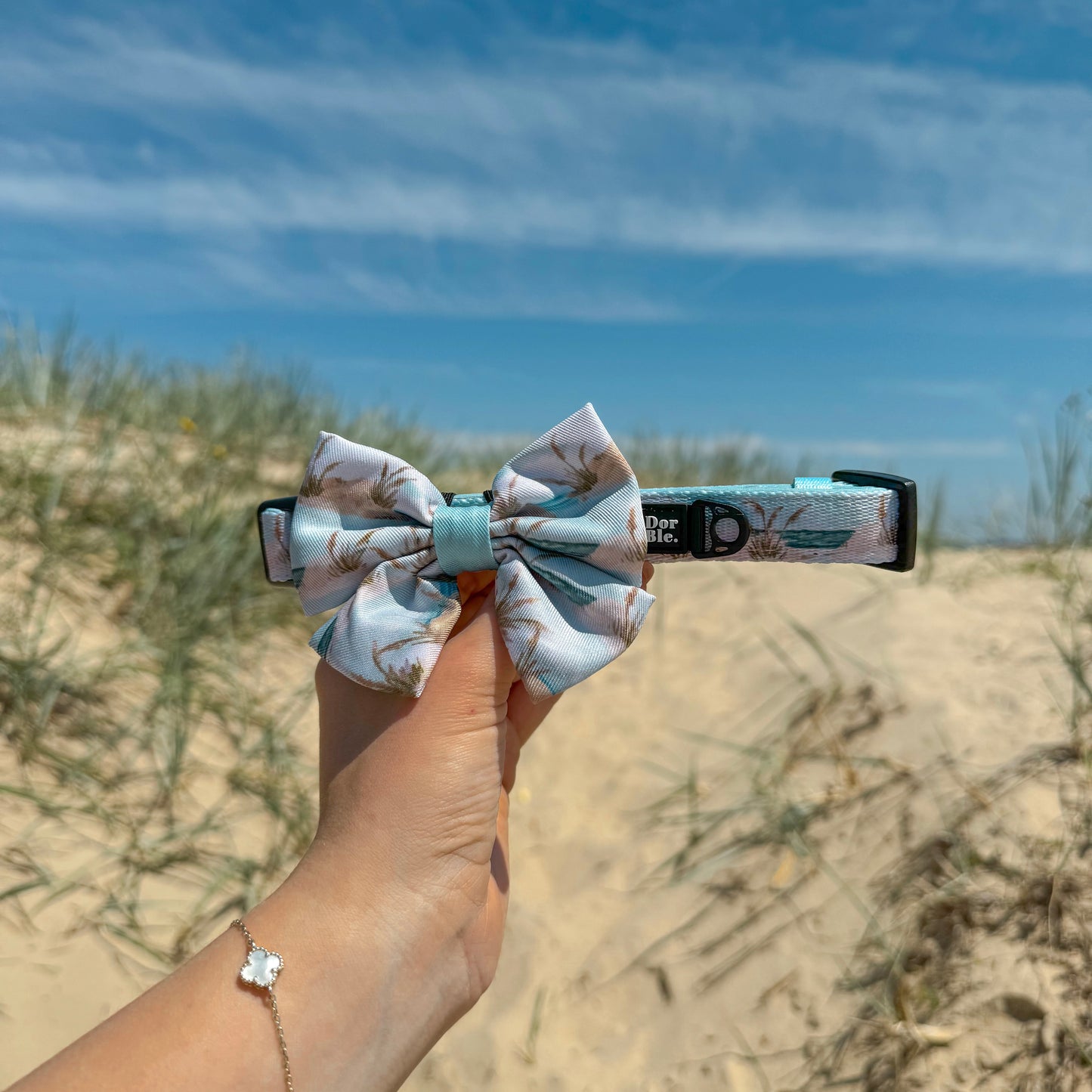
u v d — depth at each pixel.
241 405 4.61
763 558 1.03
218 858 2.03
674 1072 1.78
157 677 2.45
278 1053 0.78
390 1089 0.87
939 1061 1.60
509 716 1.18
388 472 1.01
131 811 2.04
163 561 2.84
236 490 3.47
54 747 2.08
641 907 2.18
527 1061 1.84
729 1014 1.86
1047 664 2.38
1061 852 1.79
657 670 3.12
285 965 0.81
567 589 0.95
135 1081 0.72
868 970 1.81
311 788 2.31
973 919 1.76
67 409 3.54
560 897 2.29
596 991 2.00
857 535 1.01
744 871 2.15
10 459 2.96
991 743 2.14
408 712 0.93
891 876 1.95
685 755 2.66
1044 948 1.67
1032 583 2.94
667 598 3.63
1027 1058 1.55
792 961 1.89
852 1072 1.66
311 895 0.87
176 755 2.13
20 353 3.85
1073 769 1.98
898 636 2.71
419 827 0.90
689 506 1.03
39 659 2.17
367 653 0.91
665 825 2.41
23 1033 1.52
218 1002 0.78
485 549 0.96
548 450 0.99
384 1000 0.85
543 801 2.63
